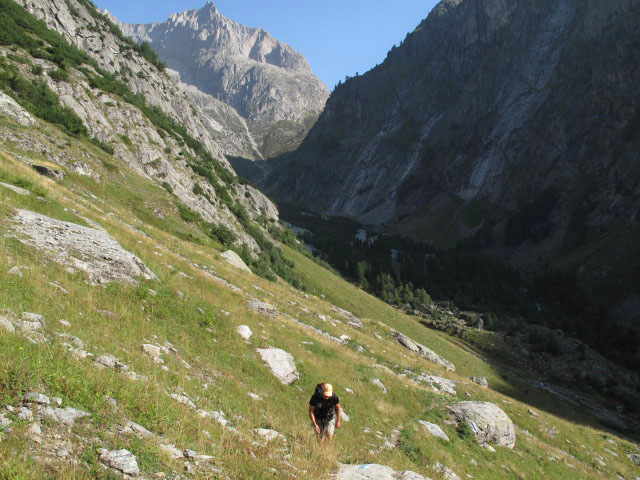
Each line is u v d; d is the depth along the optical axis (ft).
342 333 110.93
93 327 37.60
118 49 489.67
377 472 30.53
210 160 469.16
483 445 67.46
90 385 26.04
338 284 367.66
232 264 143.95
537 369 324.80
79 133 220.02
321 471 29.91
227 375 45.27
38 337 29.17
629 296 543.80
